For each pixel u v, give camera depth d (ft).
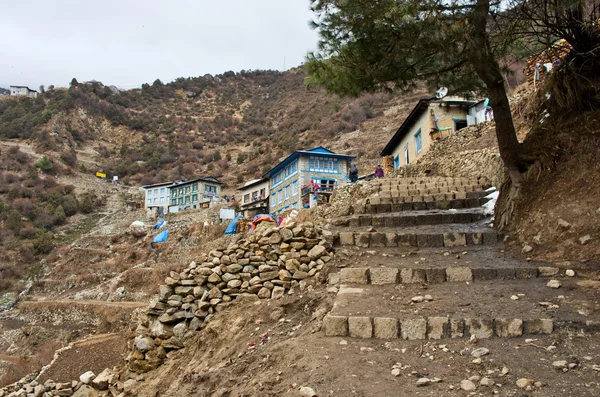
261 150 272.31
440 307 15.99
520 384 10.62
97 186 260.42
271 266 23.24
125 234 157.17
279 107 364.99
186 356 21.48
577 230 20.45
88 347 52.85
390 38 23.52
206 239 112.16
